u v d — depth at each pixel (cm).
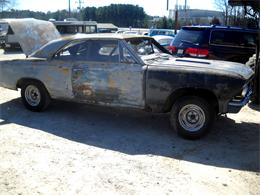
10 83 731
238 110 545
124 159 488
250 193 402
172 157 499
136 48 621
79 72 636
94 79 623
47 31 902
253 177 443
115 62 605
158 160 487
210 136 590
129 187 407
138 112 723
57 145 537
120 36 619
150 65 581
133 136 585
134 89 590
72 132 600
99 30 4391
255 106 795
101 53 623
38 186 408
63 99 680
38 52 706
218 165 476
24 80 714
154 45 706
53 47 680
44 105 705
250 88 605
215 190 406
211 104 567
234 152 523
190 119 565
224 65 594
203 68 559
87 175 436
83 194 391
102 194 391
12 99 830
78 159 484
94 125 640
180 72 554
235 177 441
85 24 3397
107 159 486
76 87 647
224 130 623
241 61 954
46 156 493
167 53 723
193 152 520
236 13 2388
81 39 645
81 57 642
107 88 614
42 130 608
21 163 469
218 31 958
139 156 500
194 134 562
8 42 2378
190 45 970
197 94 567
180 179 430
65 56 662
